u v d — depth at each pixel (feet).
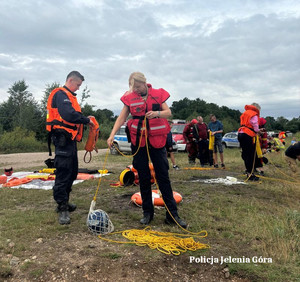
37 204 16.31
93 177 24.14
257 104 23.68
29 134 88.63
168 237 11.16
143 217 13.08
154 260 9.57
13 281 8.57
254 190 19.88
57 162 13.08
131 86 12.05
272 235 11.75
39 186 21.34
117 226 12.39
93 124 14.53
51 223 12.78
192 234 11.81
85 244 10.56
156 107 12.09
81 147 78.23
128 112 12.63
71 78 13.62
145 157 12.54
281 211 15.01
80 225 12.44
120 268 9.12
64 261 9.39
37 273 8.81
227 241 11.32
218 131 30.27
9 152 69.62
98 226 11.41
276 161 36.94
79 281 8.61
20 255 9.73
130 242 10.66
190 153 34.30
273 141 49.39
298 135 87.76
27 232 11.58
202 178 24.44
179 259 9.80
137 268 9.16
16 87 146.72
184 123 66.33
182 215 14.06
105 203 16.21
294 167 25.36
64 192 13.14
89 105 139.13
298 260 10.09
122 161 42.16
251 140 23.36
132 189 19.77
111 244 10.61
